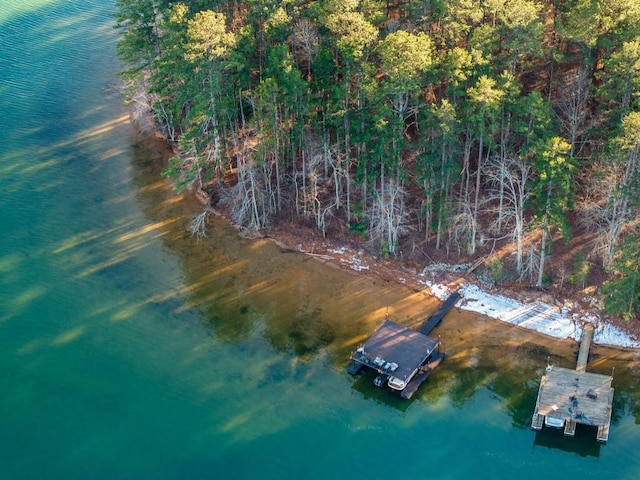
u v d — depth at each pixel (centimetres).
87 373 6994
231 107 8119
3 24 12719
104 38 12269
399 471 6122
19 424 6562
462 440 6322
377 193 7800
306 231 8312
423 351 6775
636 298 6831
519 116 7606
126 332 7381
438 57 7356
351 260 8000
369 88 7038
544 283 7431
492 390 6662
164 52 8938
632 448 6181
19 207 8906
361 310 7469
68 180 9312
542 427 6306
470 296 7500
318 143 7969
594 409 6200
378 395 6688
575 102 7638
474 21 7688
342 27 7475
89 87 11044
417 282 7694
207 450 6316
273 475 6116
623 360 6819
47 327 7450
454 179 7625
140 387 6850
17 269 8100
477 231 7731
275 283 7831
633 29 7069
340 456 6241
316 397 6700
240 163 8538
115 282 7925
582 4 7200
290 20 8169
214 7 8925
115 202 8981
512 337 7094
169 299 7712
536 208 7931
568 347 6975
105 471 6175
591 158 7356
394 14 8888
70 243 8419
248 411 6612
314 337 7231
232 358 7075
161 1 9162
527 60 8225
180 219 8700
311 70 8462
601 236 7206
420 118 7750
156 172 9425
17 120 10362
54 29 12588
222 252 8231
